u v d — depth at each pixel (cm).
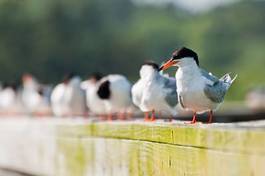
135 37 6500
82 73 5978
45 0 6044
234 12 7394
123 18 7362
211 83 1180
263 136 880
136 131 1220
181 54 1181
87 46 6062
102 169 1375
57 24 5984
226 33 7288
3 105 2728
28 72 5731
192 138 1030
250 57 7019
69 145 1559
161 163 1127
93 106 1769
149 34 7344
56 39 5912
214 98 1180
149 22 7600
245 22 7312
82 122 1486
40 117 2122
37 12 5903
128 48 6259
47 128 1712
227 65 7031
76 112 2002
